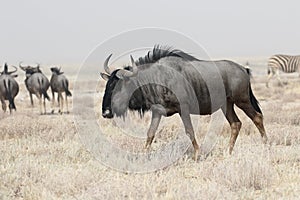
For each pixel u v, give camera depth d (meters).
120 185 25.28
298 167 30.59
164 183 26.02
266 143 37.03
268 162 30.14
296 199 23.56
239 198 24.14
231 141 35.47
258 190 25.92
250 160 27.72
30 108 87.25
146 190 24.53
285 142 38.19
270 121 53.09
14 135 44.38
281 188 25.84
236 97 35.69
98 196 23.73
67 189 25.88
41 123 48.38
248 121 49.81
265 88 120.81
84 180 26.78
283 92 108.81
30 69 84.00
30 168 29.45
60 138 41.78
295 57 134.12
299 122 51.75
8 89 73.44
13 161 33.03
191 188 24.78
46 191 25.36
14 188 26.42
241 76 35.50
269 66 134.62
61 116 67.19
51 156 33.91
